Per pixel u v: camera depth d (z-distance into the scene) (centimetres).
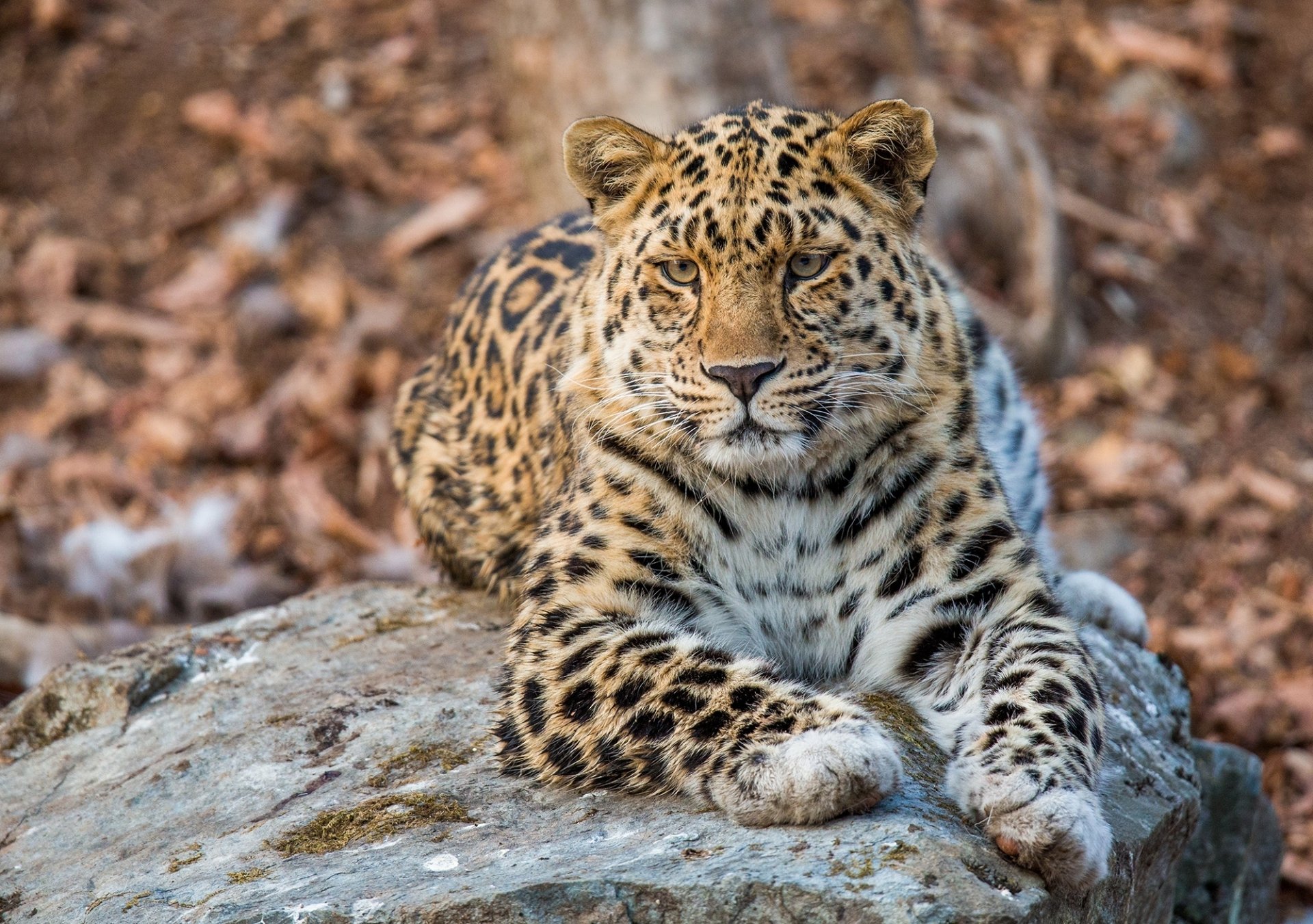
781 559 822
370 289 1928
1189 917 1028
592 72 1750
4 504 1530
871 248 799
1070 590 1047
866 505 807
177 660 926
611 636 743
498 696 833
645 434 800
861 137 800
